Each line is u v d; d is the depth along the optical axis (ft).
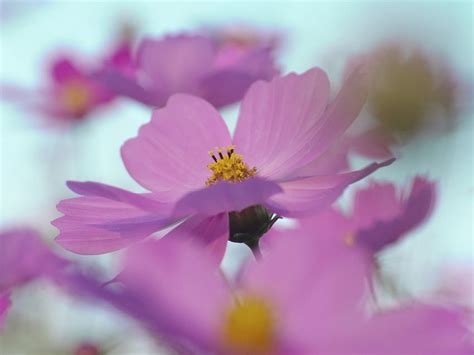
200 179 1.13
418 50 0.96
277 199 0.99
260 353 0.76
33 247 1.16
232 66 1.39
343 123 1.01
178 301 0.76
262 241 1.03
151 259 0.76
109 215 1.03
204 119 1.15
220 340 0.76
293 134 1.10
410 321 0.71
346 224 0.94
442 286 0.94
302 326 0.76
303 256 0.78
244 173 1.11
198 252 0.78
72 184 1.01
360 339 0.73
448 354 0.69
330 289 0.77
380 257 0.94
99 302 0.74
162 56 1.44
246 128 1.13
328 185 0.99
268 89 1.12
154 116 1.15
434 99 0.95
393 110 0.96
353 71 1.00
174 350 0.77
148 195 1.12
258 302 0.77
